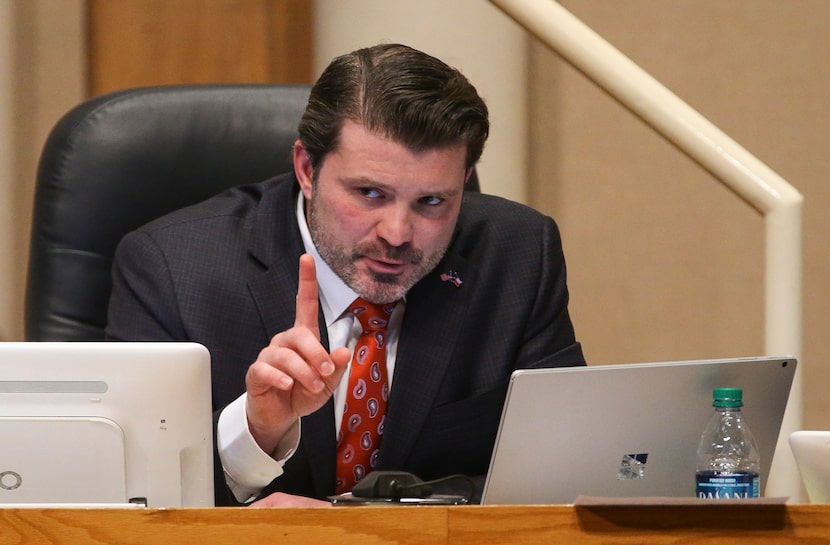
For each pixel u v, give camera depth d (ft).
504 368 24.23
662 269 40.16
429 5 35.99
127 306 23.57
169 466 17.31
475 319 24.35
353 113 20.99
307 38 38.52
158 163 25.53
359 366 23.26
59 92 39.09
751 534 15.11
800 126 39.70
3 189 38.17
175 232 24.11
